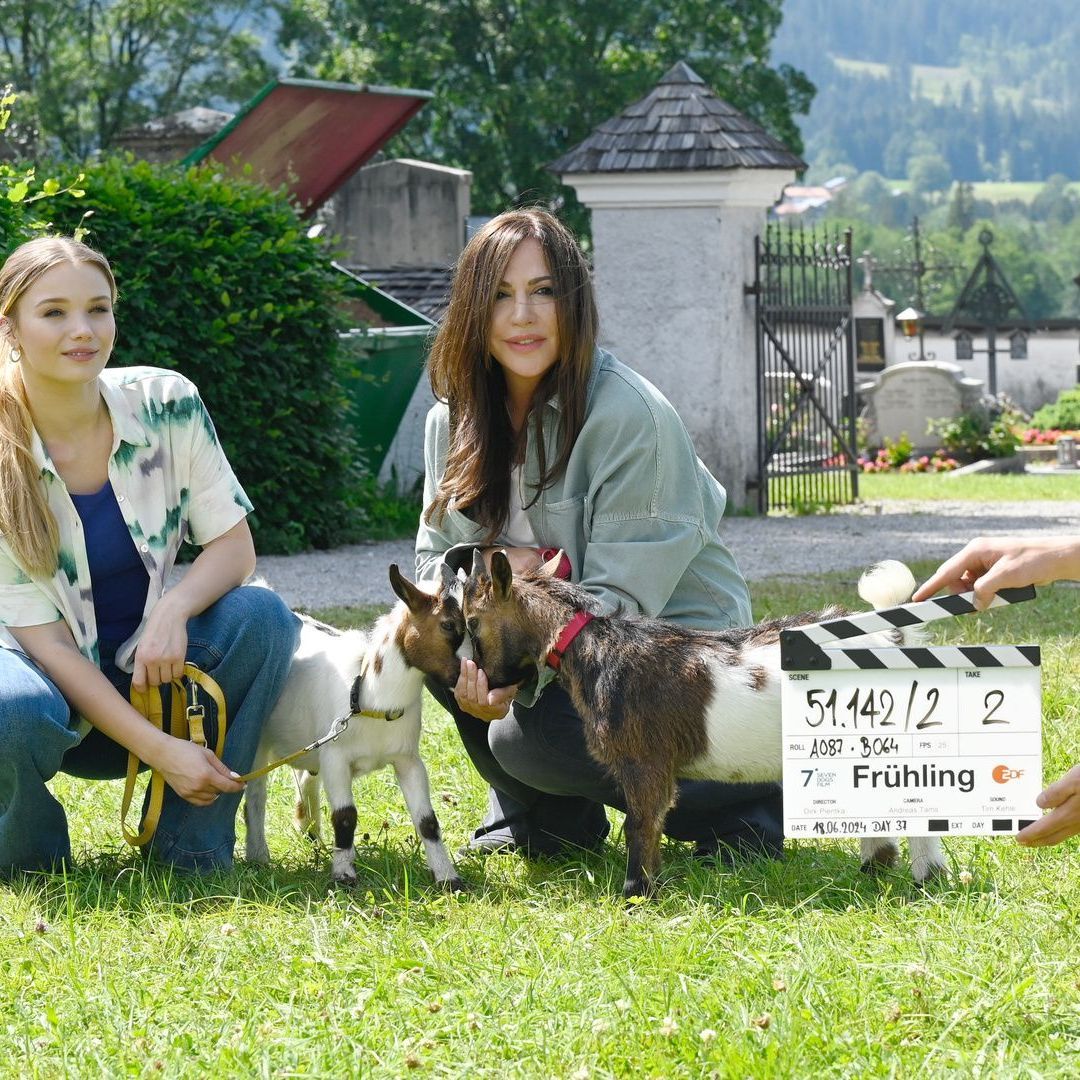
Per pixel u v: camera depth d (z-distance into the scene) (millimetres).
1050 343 46312
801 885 4469
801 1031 3266
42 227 10211
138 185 13828
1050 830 3500
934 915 4059
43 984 3752
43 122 43906
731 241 18312
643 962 3760
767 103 43688
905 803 3803
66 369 4629
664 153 18047
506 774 5109
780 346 18922
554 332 4766
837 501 19766
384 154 44844
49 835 4828
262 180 20109
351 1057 3240
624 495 4832
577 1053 3244
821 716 3818
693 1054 3205
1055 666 7637
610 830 5484
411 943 3977
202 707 4820
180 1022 3492
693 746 4469
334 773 4777
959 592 3799
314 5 47781
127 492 4871
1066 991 3479
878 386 30594
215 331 13508
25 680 4555
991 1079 3057
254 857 5148
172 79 47844
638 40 45219
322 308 14422
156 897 4496
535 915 4262
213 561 5008
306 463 14422
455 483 4992
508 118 43125
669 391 18453
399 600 4723
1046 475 26422
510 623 4605
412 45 45000
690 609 5098
